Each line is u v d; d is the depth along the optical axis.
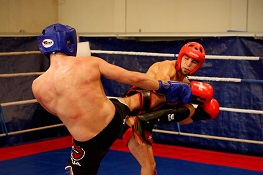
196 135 5.31
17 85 5.74
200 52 3.33
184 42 5.39
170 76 3.35
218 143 5.32
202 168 4.55
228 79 5.04
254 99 5.04
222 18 5.71
